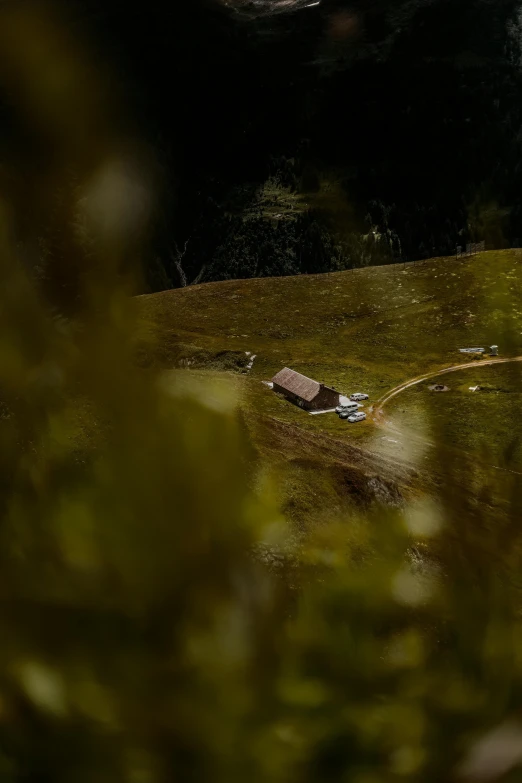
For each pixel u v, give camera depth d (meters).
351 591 1.72
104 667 1.54
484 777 1.57
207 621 1.63
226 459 1.77
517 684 1.65
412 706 1.62
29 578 1.61
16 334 1.71
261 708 1.57
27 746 1.44
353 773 1.56
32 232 1.69
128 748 1.47
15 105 1.64
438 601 1.74
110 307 1.76
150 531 1.67
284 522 1.78
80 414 1.73
